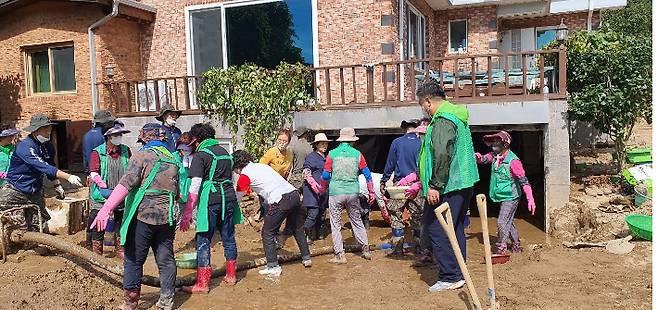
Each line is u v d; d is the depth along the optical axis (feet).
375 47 39.45
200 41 43.50
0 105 46.37
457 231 18.78
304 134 28.43
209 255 19.76
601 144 50.24
